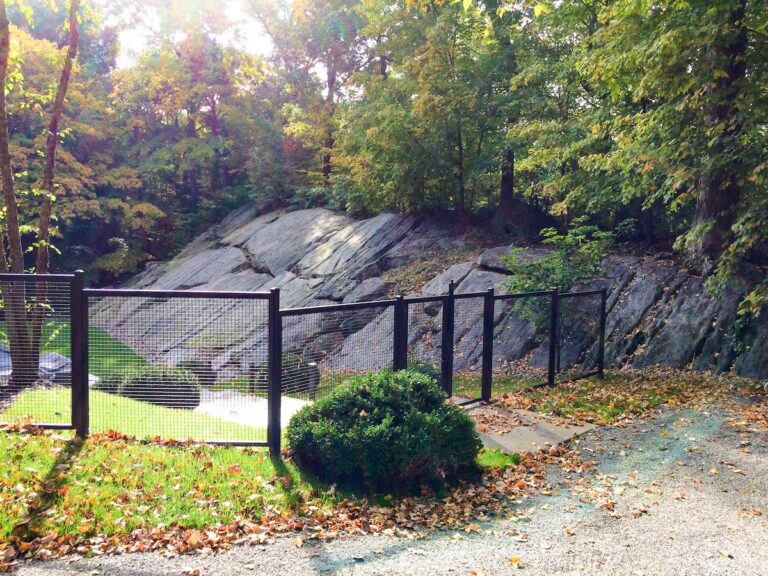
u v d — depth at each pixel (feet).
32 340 21.90
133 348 22.41
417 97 68.33
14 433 20.18
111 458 18.67
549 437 24.59
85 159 108.17
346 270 64.59
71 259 104.47
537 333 42.16
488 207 73.67
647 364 40.98
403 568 13.55
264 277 74.38
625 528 16.11
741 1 36.99
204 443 20.86
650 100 48.73
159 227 113.60
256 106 116.06
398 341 25.12
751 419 27.78
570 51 60.39
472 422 20.15
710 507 17.69
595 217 60.39
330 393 20.72
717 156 35.83
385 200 74.02
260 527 15.30
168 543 14.25
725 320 40.63
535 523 16.46
